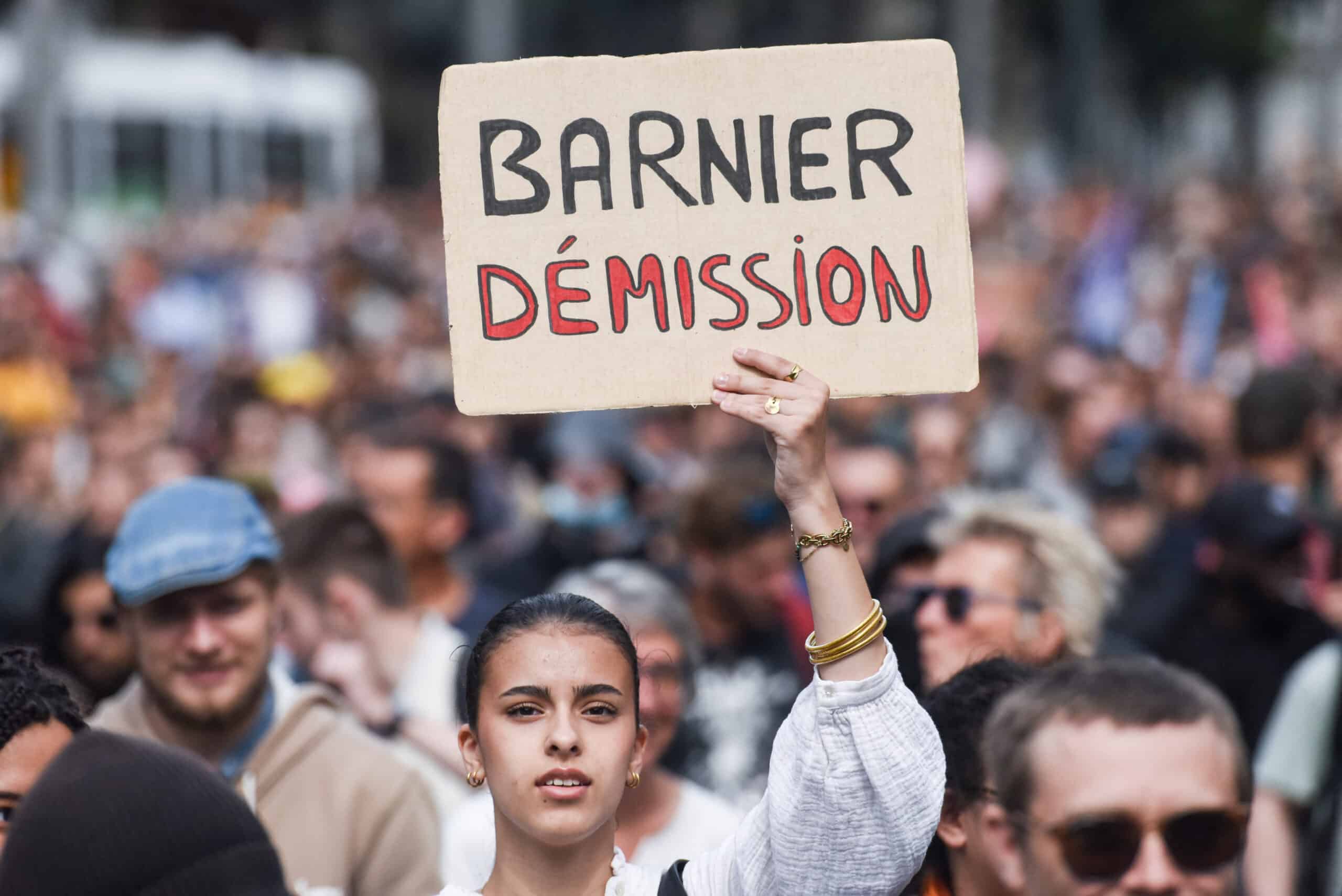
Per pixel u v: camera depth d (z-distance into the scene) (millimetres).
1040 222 107188
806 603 17047
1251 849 14492
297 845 11852
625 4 188375
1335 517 18328
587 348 8367
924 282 8367
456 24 186125
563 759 7852
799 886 7852
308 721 12180
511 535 28812
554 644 7934
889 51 8438
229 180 97188
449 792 14039
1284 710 14602
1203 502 21812
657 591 13227
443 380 47000
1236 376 35938
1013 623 13039
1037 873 8859
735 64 8445
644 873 8172
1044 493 22125
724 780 16266
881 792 7703
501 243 8414
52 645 15703
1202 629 17422
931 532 14531
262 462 31016
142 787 6289
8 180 59406
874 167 8414
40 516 24656
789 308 8367
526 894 7961
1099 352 38719
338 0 171125
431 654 15883
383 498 18828
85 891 6164
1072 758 8727
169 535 11617
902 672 13266
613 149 8438
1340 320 38969
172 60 93812
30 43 56219
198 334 58469
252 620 11820
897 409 31891
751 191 8414
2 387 37938
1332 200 91562
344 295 71188
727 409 8023
